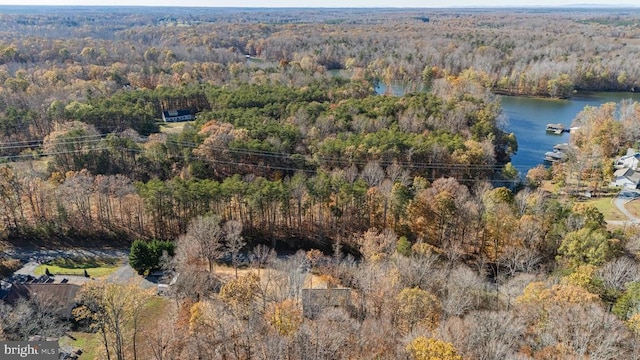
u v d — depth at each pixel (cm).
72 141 10656
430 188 9156
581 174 11044
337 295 5953
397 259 6744
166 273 7525
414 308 5297
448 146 10962
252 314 5400
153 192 8569
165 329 5509
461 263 7650
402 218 8812
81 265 8194
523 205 8738
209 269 7681
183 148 10912
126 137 11281
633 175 11094
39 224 9044
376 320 5294
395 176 9881
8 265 7869
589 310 5050
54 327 6081
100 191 9144
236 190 8700
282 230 9225
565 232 7738
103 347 5619
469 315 5325
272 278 6612
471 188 10638
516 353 4506
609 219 9131
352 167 10150
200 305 5444
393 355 4478
